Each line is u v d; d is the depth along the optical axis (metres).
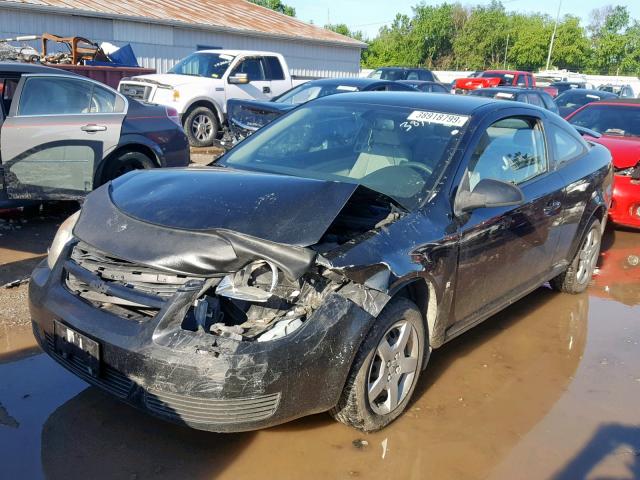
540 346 4.63
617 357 4.51
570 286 5.64
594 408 3.77
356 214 3.60
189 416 2.71
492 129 4.21
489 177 4.08
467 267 3.76
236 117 9.28
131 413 3.37
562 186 4.79
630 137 8.30
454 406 3.69
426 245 3.39
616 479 3.08
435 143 3.98
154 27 19.47
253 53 14.13
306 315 2.95
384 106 4.43
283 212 3.04
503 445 3.32
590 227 5.50
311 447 3.18
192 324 2.82
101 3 18.86
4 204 6.39
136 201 3.29
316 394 2.93
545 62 67.62
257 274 2.93
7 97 6.72
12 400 3.43
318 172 4.00
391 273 3.14
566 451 3.30
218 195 3.22
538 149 4.76
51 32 16.89
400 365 3.38
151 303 2.84
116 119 6.96
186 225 2.99
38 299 3.23
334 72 27.22
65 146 6.51
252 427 2.78
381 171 3.88
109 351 2.82
